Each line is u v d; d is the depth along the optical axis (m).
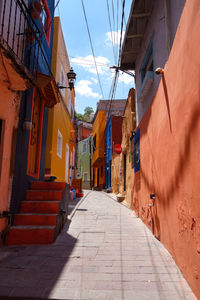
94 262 3.62
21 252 4.06
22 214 5.05
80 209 8.62
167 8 4.86
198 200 2.58
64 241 4.73
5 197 4.71
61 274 3.17
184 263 3.08
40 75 5.82
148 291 2.72
